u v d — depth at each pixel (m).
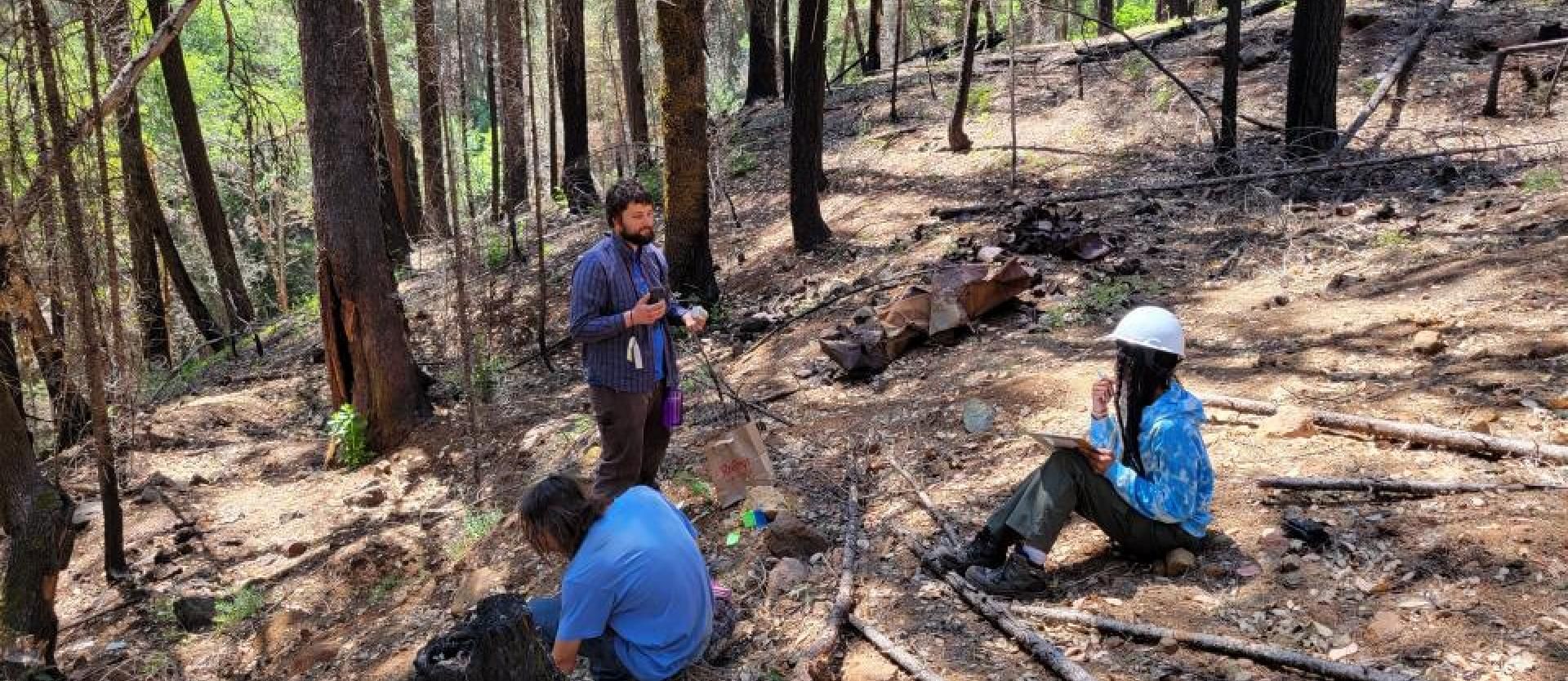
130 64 7.22
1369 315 6.42
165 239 14.55
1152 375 3.97
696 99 10.23
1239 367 6.01
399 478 8.71
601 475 5.04
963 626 4.03
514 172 19.66
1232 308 7.13
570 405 9.07
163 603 6.98
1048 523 4.05
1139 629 3.70
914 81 18.86
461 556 6.48
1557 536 3.70
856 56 31.55
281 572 7.25
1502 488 4.08
